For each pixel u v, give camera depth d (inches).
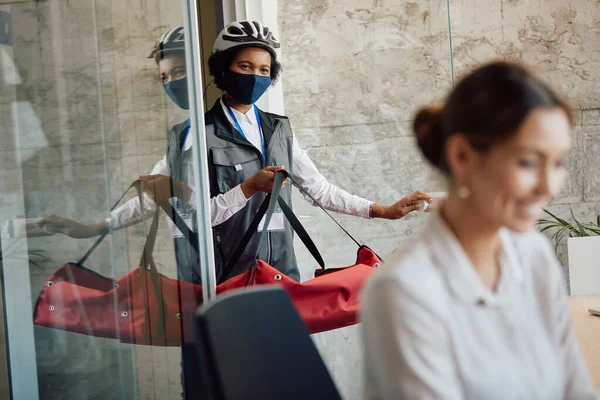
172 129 78.3
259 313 39.0
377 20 144.2
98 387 74.0
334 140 145.8
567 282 159.2
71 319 72.2
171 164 78.2
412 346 31.9
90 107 73.4
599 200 162.6
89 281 73.3
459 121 32.1
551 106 31.1
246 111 111.2
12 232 68.3
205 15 153.0
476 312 33.9
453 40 160.4
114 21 74.7
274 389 37.9
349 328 138.3
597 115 161.9
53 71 70.9
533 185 31.3
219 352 35.9
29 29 69.4
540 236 37.9
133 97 75.9
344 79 145.9
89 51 73.2
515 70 31.7
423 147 34.8
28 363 69.3
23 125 69.1
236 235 106.7
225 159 107.7
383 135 144.3
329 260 143.6
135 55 75.9
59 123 71.4
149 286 77.0
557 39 160.9
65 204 71.7
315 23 146.5
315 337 137.7
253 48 107.9
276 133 112.7
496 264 35.2
